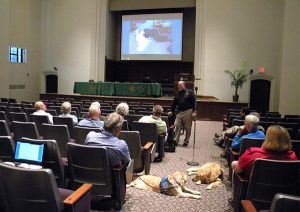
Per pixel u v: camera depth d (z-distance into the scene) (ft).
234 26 43.04
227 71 43.27
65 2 50.52
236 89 41.27
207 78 44.11
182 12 49.03
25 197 6.05
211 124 33.60
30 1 48.57
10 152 9.16
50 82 51.75
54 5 51.16
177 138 20.97
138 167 12.60
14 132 13.37
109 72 53.93
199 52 44.55
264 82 42.01
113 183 9.29
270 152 8.23
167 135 18.29
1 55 38.73
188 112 20.61
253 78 42.11
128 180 10.48
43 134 13.41
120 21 55.93
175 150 19.60
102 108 24.32
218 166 13.48
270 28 41.88
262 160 7.66
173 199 10.97
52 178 5.88
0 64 38.65
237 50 43.01
